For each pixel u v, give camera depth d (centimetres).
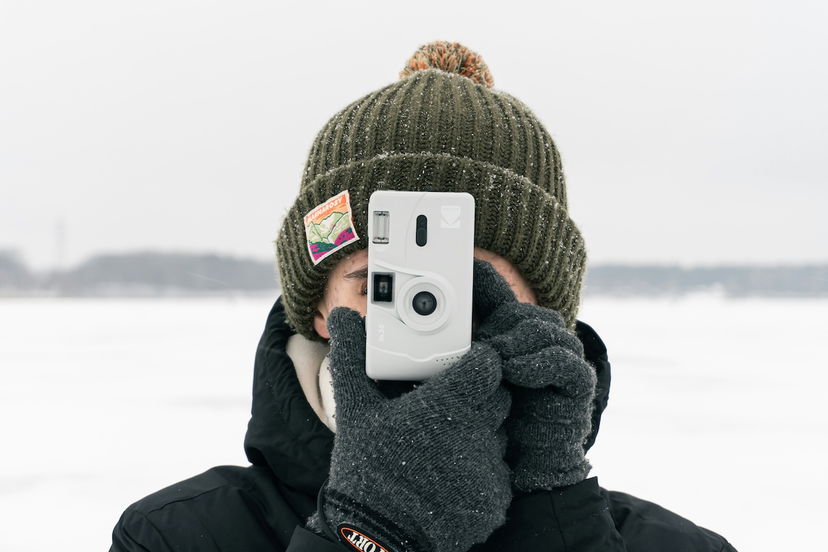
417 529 92
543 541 102
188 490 121
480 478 95
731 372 905
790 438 563
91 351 1084
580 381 101
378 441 95
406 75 144
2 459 484
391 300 104
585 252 137
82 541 341
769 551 329
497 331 106
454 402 97
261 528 115
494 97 132
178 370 888
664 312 2194
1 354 1044
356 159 125
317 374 131
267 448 120
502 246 122
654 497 402
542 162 129
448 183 121
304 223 127
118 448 511
